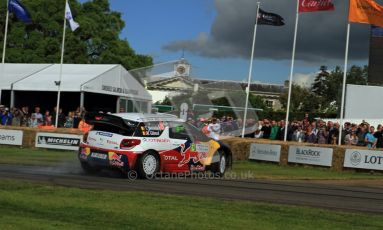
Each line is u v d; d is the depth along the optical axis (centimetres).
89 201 927
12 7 3256
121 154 1341
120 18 5909
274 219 843
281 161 2198
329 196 1194
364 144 2255
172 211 866
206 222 791
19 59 5219
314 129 2412
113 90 3438
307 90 8988
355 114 3212
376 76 3947
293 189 1297
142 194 1039
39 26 5497
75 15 5556
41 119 2978
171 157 1411
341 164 2064
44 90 3306
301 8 2608
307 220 848
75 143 2370
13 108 3116
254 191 1205
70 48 5288
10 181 1134
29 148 2455
